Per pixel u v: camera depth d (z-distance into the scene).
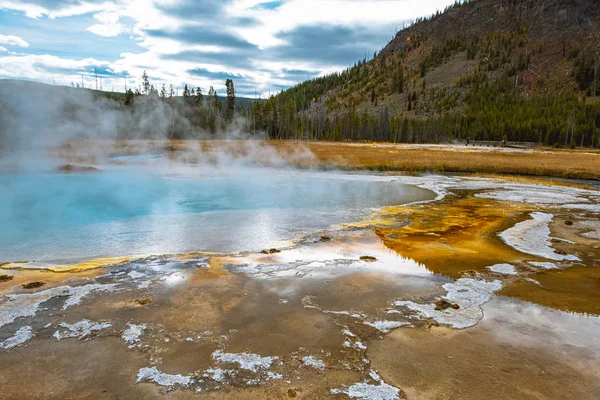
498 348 5.23
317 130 83.94
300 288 7.12
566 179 26.61
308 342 5.29
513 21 179.75
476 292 7.09
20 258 8.52
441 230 11.76
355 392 4.30
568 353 5.14
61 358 4.80
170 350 5.03
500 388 4.39
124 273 7.64
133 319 5.79
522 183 23.69
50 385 4.31
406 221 12.94
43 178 22.31
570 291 7.20
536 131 77.12
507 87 121.75
